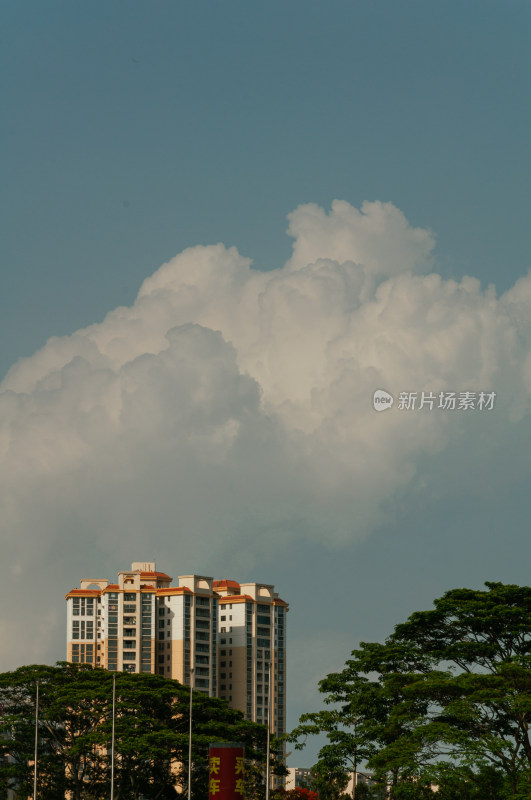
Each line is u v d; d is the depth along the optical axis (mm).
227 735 130375
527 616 106000
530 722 100250
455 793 100750
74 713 131250
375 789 113938
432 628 110875
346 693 111250
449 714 100062
